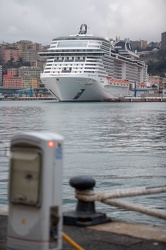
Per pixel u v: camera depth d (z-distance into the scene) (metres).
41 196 11.52
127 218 26.22
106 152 69.81
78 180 15.70
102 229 15.33
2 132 108.69
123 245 13.68
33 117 182.00
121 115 196.62
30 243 11.68
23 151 11.88
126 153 68.62
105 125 136.00
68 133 107.56
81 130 117.06
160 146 79.31
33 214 11.66
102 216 16.12
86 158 61.94
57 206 11.75
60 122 150.25
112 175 47.59
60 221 11.76
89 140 89.75
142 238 14.36
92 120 161.38
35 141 11.65
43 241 11.55
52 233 11.72
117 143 84.25
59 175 11.76
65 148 75.19
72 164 55.91
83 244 13.81
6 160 57.47
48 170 11.55
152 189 16.55
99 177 46.22
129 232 14.98
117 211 28.06
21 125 135.12
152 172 49.75
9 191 12.05
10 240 12.05
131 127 128.50
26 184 11.74
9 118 175.25
